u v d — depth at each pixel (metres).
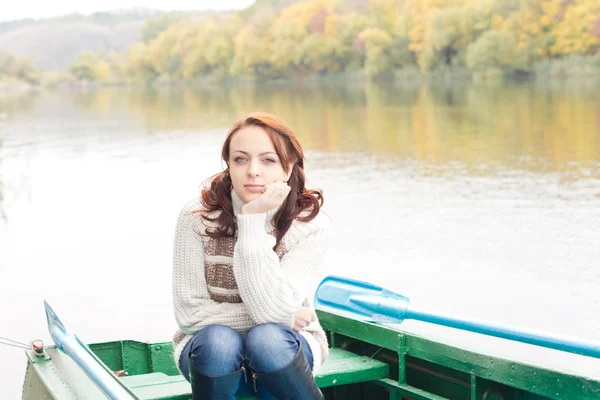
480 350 2.69
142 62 71.12
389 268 7.52
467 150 16.25
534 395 2.67
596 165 13.64
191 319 2.29
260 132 2.27
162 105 39.34
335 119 25.16
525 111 24.59
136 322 6.09
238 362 2.20
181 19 68.88
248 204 2.22
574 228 8.96
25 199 12.09
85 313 6.32
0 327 6.04
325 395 3.17
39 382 2.59
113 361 3.28
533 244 8.28
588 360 5.05
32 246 8.82
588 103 26.41
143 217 10.41
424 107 28.67
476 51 40.88
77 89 71.25
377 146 17.64
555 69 38.91
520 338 2.57
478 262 7.61
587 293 6.52
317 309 3.27
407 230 9.13
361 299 3.07
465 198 11.08
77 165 16.11
